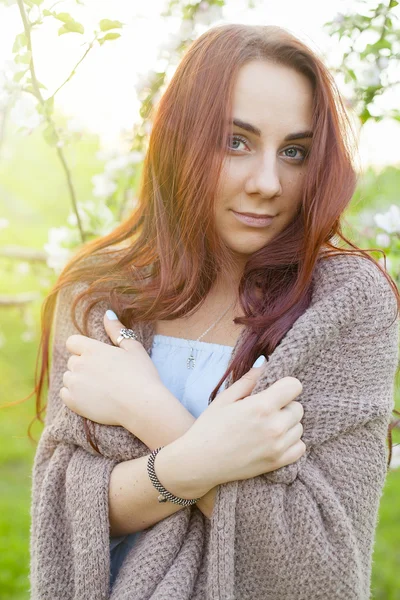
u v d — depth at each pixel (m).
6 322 6.13
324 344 1.25
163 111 1.38
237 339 1.33
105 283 1.48
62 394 1.35
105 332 1.42
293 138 1.25
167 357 1.41
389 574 3.06
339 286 1.30
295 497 1.18
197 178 1.28
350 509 1.21
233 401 1.21
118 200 2.25
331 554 1.15
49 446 1.43
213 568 1.17
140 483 1.22
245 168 1.26
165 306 1.40
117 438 1.29
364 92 1.82
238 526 1.19
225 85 1.23
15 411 4.94
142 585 1.20
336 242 1.46
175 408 1.25
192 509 1.28
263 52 1.24
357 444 1.24
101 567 1.25
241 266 1.42
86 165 4.69
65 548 1.33
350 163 1.36
